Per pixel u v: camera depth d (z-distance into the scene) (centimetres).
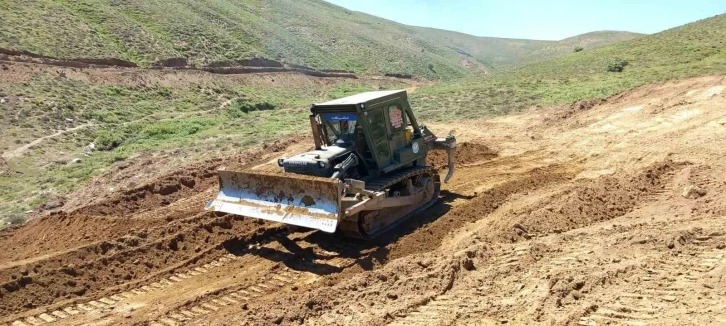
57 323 765
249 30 6397
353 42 8281
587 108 2459
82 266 917
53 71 3281
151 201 1384
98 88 3344
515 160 1731
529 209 1127
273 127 2734
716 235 836
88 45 3881
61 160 2128
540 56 13800
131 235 1046
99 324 755
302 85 5341
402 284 798
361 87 5897
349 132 1065
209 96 3931
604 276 731
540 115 2506
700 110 2025
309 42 7538
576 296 695
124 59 3959
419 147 1189
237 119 3300
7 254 1052
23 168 2005
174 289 870
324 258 973
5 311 800
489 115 2688
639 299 668
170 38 4850
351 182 930
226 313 766
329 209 905
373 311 727
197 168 1694
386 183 1048
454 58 12331
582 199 1138
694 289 673
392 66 7756
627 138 1858
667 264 757
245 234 1076
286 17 8600
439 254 916
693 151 1541
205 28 5500
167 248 1008
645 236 858
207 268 948
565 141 1952
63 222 1171
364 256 972
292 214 941
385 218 1078
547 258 840
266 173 992
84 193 1585
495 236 968
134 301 831
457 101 3238
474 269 839
